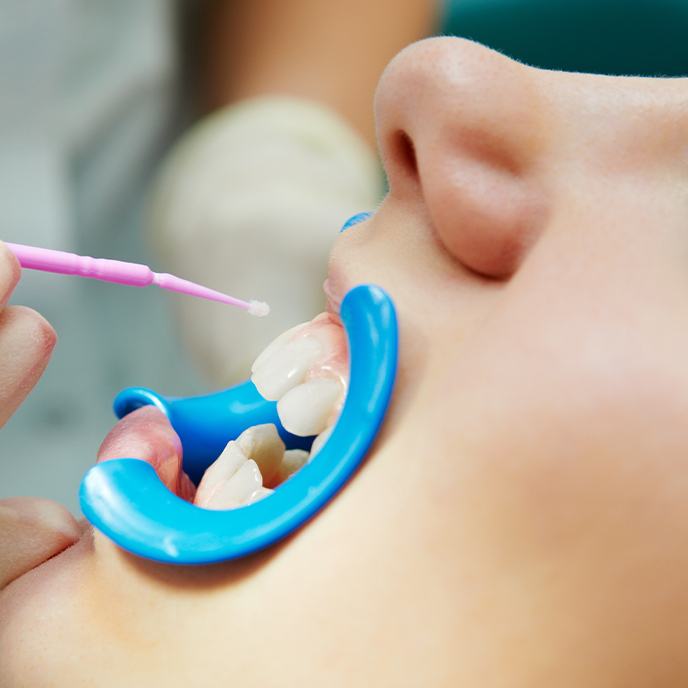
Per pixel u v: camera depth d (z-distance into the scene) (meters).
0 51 1.51
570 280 0.52
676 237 0.53
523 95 0.55
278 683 0.53
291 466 0.70
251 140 1.42
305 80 1.62
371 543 0.53
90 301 1.50
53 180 1.56
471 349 0.53
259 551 0.56
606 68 1.90
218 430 0.73
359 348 0.57
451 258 0.58
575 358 0.50
